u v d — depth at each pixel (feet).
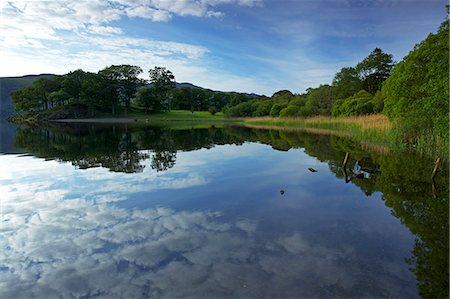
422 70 65.10
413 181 37.83
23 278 17.22
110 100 333.42
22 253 20.07
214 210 28.22
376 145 72.23
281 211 27.91
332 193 33.71
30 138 98.89
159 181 39.37
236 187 36.35
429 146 54.34
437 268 17.74
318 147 72.69
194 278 16.85
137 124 211.20
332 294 15.37
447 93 49.57
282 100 278.05
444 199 30.76
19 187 36.65
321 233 22.89
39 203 30.55
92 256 19.53
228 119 294.25
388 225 24.40
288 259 18.92
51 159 56.59
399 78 69.82
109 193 33.96
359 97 155.33
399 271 17.47
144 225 24.62
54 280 16.96
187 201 30.96
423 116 59.57
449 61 50.47
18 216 26.91
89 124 209.26
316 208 28.73
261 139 95.55
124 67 344.90
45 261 19.01
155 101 352.08
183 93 404.16
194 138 100.27
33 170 46.60
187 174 43.50
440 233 22.68
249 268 17.85
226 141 89.86
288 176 42.14
